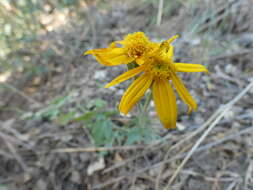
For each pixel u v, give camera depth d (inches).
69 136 4.6
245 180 3.9
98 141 4.0
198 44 5.9
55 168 4.2
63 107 5.0
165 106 2.6
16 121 5.1
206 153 4.2
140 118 3.7
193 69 2.8
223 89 5.2
